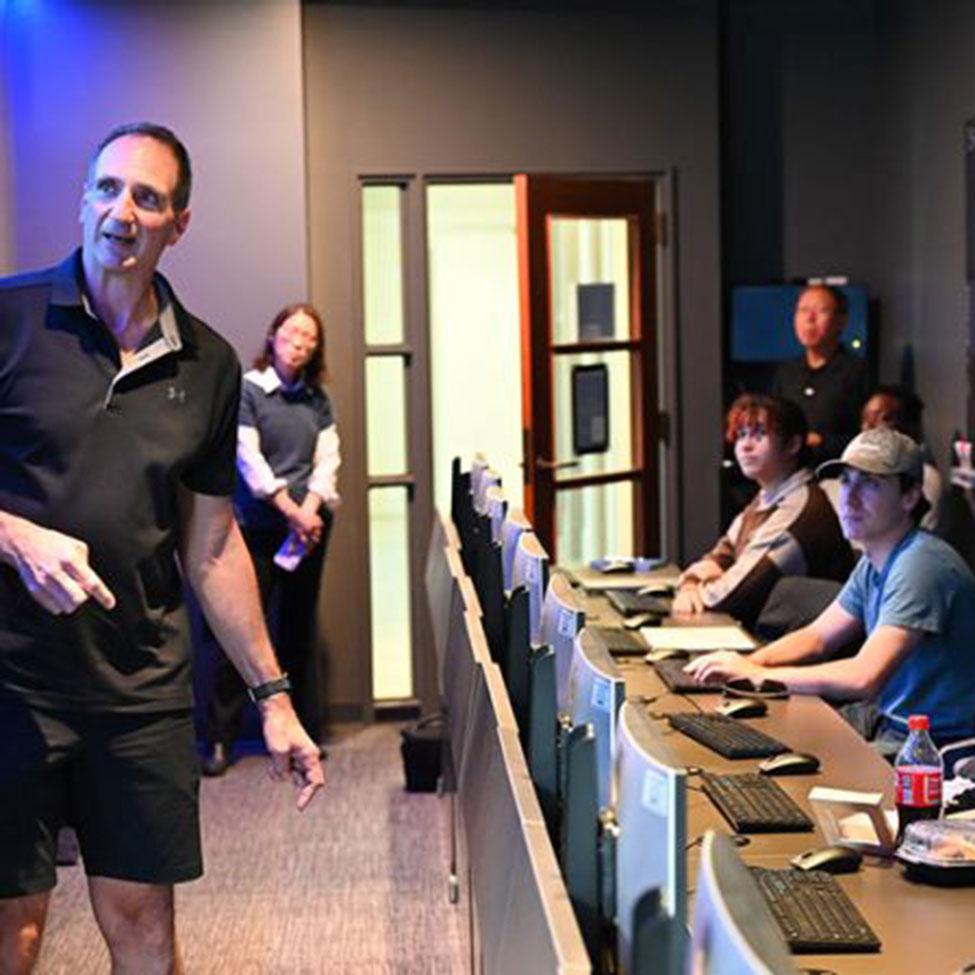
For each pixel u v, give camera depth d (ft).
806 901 8.80
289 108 23.52
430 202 25.35
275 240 23.62
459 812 13.26
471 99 24.56
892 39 25.09
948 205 22.99
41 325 9.57
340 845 19.17
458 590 14.47
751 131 26.09
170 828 9.84
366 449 24.54
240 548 10.56
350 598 24.70
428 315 24.70
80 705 9.56
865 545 14.47
